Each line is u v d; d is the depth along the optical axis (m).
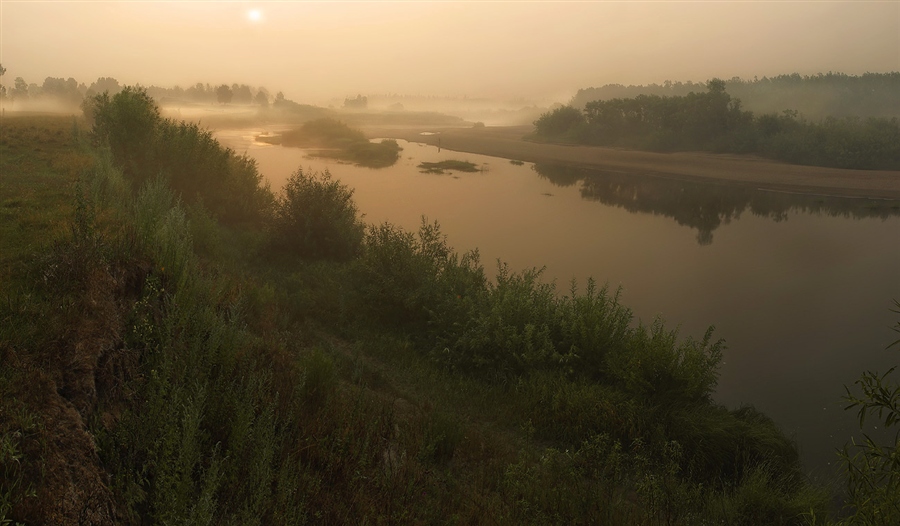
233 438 4.63
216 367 5.66
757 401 10.00
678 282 16.73
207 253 11.95
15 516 2.88
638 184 38.53
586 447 6.65
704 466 7.30
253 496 4.06
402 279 11.47
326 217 14.55
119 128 16.36
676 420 7.79
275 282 11.93
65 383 3.95
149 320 5.49
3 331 4.09
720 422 7.84
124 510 3.58
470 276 12.33
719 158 48.56
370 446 5.75
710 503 6.23
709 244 21.83
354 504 4.74
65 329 4.36
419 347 10.37
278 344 7.67
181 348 5.30
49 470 3.22
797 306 14.81
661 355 8.62
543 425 7.96
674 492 6.22
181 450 3.80
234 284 9.23
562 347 9.87
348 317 10.95
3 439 3.15
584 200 31.44
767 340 12.65
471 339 9.71
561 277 16.91
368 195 30.06
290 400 5.91
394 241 12.27
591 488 6.15
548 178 40.03
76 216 6.16
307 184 15.06
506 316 10.18
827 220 27.03
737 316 14.04
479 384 9.05
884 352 12.02
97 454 3.68
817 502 6.14
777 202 32.00
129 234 6.68
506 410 8.24
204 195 16.52
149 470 3.99
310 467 5.02
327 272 13.21
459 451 6.58
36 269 5.42
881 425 9.15
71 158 15.79
